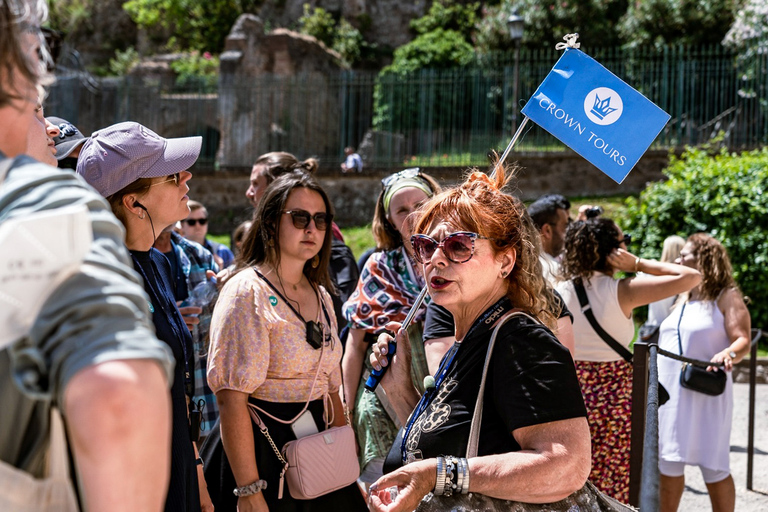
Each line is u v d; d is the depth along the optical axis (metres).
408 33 30.17
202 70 24.22
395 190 3.81
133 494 0.91
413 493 1.92
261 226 3.11
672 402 4.67
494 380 2.04
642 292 3.87
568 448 1.91
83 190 1.01
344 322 4.54
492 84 17.84
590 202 14.83
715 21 22.53
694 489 5.54
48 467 1.01
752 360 5.50
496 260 2.21
